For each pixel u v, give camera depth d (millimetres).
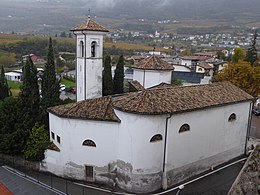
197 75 72562
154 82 38344
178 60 108250
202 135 28375
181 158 27031
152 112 23766
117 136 25859
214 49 178000
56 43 151250
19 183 26578
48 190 25500
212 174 28906
